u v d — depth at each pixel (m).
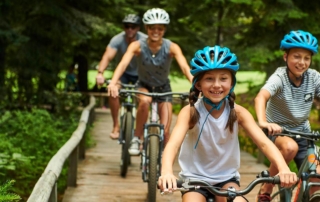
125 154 7.39
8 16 11.70
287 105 4.63
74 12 13.46
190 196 3.36
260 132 3.54
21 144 9.27
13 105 12.88
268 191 4.81
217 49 3.46
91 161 8.83
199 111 3.58
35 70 13.14
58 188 8.38
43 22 12.96
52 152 9.36
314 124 16.28
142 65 6.63
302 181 3.89
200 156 3.67
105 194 6.78
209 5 13.70
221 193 3.11
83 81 20.91
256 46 12.37
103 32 13.82
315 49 4.47
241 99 16.66
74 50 17.50
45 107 15.32
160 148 5.98
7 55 13.03
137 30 8.27
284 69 4.64
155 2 19.84
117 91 6.18
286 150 4.47
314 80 4.64
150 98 6.52
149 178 5.75
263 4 11.77
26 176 8.02
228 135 3.60
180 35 19.91
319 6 12.51
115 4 14.84
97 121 14.62
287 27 12.45
